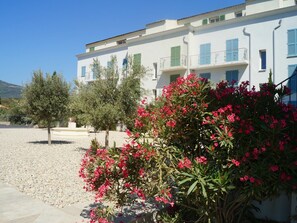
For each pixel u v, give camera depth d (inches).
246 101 158.9
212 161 144.3
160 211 202.5
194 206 173.6
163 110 165.3
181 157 156.4
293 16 922.1
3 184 299.9
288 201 195.2
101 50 1594.5
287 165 134.4
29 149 621.0
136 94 573.6
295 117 145.2
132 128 164.2
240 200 157.4
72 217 203.2
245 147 139.8
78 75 1736.0
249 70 1009.5
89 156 188.4
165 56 1248.2
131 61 619.2
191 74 171.5
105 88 572.4
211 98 161.5
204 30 1149.7
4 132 1192.2
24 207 223.5
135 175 157.9
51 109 687.1
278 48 942.4
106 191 169.2
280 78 931.3
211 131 157.8
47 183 315.0
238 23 1051.9
